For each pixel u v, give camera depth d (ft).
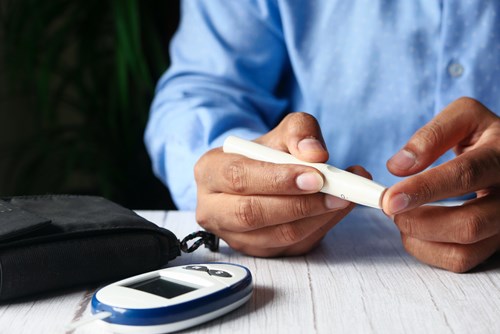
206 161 1.78
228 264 1.48
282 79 3.24
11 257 1.33
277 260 1.72
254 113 2.86
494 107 2.76
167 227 2.07
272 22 3.02
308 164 1.57
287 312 1.32
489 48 2.72
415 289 1.47
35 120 5.76
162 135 2.72
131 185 5.17
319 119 2.98
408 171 1.70
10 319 1.29
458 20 2.72
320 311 1.32
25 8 5.01
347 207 1.70
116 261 1.46
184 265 1.54
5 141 5.67
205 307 1.24
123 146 5.14
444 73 2.76
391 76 2.85
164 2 5.21
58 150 5.16
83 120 6.14
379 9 2.83
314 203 1.57
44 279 1.37
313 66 2.96
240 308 1.34
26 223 1.40
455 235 1.56
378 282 1.52
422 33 2.80
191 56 3.05
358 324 1.26
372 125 2.89
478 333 1.22
